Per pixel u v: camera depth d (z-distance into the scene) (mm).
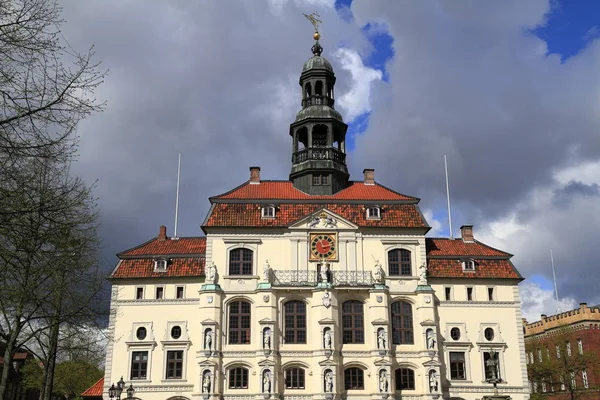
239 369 57906
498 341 61250
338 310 59625
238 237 61719
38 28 19344
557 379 80125
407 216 63688
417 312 60719
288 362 57719
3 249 22391
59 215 24469
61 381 82938
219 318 58844
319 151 68688
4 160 19375
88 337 48281
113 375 58812
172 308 60906
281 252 61656
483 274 63156
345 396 57250
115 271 62188
